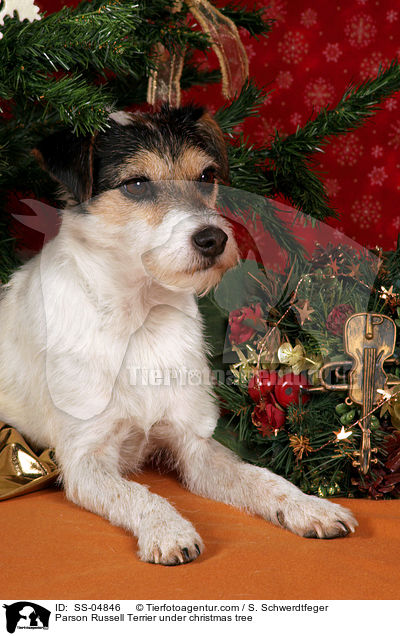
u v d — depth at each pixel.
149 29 2.01
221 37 2.16
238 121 2.24
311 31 3.36
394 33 3.48
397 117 3.51
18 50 1.66
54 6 2.73
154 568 1.37
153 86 2.03
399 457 1.78
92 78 2.19
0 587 1.28
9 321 2.13
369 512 1.69
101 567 1.38
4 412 2.16
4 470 1.91
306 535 1.54
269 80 3.33
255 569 1.35
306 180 2.28
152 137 1.83
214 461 1.88
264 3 3.29
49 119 2.02
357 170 3.50
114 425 1.89
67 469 1.83
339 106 2.23
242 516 1.71
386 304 1.84
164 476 2.09
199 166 1.84
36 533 1.56
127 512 1.61
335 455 1.76
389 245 3.54
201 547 1.44
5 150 1.99
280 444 1.83
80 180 1.78
